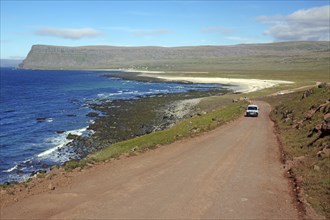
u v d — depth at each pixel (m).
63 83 149.12
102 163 20.02
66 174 17.56
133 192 14.67
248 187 15.75
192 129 32.97
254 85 124.38
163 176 17.22
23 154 34.06
